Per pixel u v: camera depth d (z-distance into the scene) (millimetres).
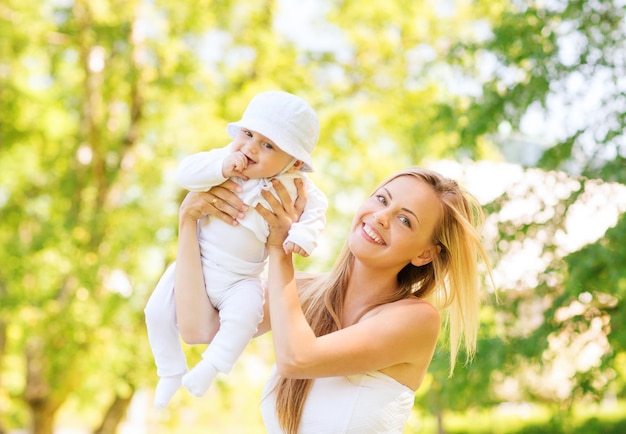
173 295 2619
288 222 2494
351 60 11422
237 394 11273
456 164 7914
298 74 11148
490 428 13328
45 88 11312
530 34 7355
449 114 7816
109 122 11055
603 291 6992
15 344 11758
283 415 2666
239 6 10688
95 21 10422
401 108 11016
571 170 7270
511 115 7316
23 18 10375
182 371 2641
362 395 2611
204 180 2463
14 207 11336
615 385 7574
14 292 10227
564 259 6992
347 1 11156
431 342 2664
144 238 10164
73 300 10078
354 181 10867
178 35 10469
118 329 10172
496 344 7219
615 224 6711
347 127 11023
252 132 2463
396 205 2625
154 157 10680
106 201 10984
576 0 7234
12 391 12211
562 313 7156
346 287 2791
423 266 2818
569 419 7242
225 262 2518
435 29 11211
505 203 7285
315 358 2426
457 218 2676
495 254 7191
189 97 10570
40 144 11688
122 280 10570
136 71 10344
